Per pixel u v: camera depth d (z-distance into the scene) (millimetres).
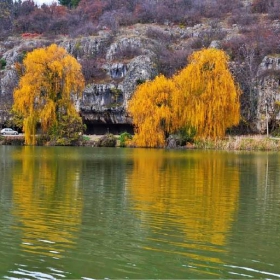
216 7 107625
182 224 13211
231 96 50156
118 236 11859
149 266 9680
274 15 96125
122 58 78062
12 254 10266
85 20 110062
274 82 62250
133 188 19781
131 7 114875
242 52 73438
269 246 11141
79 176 23703
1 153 40750
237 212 14906
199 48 83188
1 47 97875
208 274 9297
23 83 55531
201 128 50312
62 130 56062
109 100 68562
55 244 11078
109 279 8977
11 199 16844
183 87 51062
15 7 124125
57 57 56812
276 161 33219
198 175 24531
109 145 54406
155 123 51406
